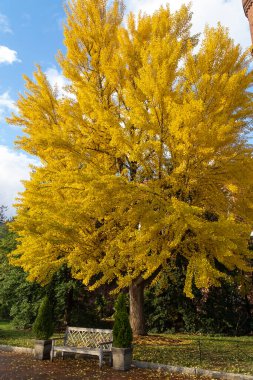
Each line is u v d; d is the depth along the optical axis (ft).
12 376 19.38
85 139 28.14
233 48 25.71
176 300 45.11
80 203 26.20
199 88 23.25
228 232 20.75
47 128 28.73
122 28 30.50
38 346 24.63
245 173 22.81
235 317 45.70
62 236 25.17
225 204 25.41
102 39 32.58
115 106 31.17
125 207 23.15
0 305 56.85
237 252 23.59
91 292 47.39
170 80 23.93
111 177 21.59
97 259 27.04
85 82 30.53
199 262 21.74
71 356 25.12
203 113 22.70
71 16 33.42
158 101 22.95
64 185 25.11
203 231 21.81
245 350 27.63
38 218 25.86
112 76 29.14
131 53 30.04
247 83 24.77
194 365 21.70
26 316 44.01
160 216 22.75
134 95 25.13
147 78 22.67
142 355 24.80
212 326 43.96
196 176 24.07
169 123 22.71
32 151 30.07
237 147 24.75
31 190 25.63
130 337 21.88
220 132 21.56
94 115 25.31
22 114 30.76
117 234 26.68
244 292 35.37
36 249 26.13
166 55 23.95
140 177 28.07
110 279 24.14
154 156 25.72
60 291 42.06
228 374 18.85
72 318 44.50
